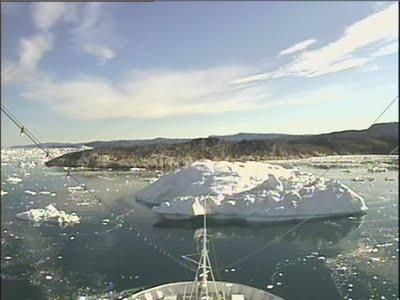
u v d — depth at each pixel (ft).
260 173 177.17
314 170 226.99
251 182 162.50
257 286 71.05
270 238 106.22
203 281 46.57
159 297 50.52
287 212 129.08
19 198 149.89
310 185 143.54
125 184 200.95
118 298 64.59
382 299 63.77
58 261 82.17
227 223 125.49
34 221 114.83
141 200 162.81
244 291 50.39
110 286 70.08
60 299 64.08
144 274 76.13
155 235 108.88
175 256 88.63
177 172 175.22
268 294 49.14
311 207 130.31
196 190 156.25
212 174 166.09
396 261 81.56
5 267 77.97
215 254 92.32
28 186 177.68
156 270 78.59
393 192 159.94
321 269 78.95
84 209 134.10
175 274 76.74
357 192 161.89
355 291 67.36
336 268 79.05
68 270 77.15
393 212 128.16
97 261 83.25
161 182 170.81
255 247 97.81
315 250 92.73
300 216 128.57
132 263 82.28
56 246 92.43
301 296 66.13
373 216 124.47
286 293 67.62
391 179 189.37
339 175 206.80
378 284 69.82
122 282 72.02
